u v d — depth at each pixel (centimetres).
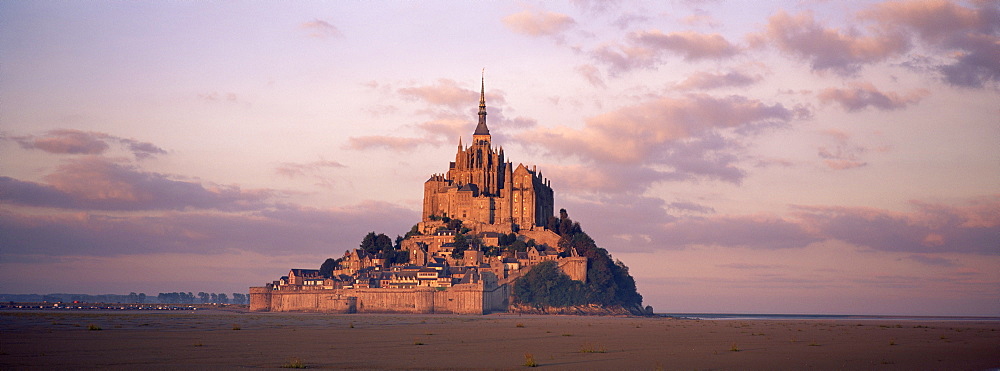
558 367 10462
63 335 15975
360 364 10600
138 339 14912
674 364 10938
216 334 16738
